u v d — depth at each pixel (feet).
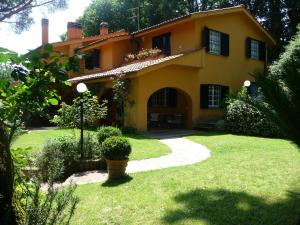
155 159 30.01
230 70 63.82
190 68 55.72
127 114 50.90
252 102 16.97
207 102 58.65
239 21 65.72
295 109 14.87
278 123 16.05
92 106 41.55
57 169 12.58
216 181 21.18
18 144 36.83
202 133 48.24
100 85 56.75
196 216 15.66
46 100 10.65
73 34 78.59
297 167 24.16
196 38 56.13
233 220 15.07
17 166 11.38
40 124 63.10
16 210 9.41
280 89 15.03
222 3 102.94
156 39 63.82
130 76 47.98
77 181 24.36
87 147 29.96
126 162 23.81
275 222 14.78
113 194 19.86
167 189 20.11
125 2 116.98
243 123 46.37
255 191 18.93
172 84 53.01
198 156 30.73
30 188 11.16
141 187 20.92
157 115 61.41
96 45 66.95
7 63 9.11
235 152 31.14
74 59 9.93
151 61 54.70
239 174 22.62
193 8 105.91
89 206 17.85
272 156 28.32
